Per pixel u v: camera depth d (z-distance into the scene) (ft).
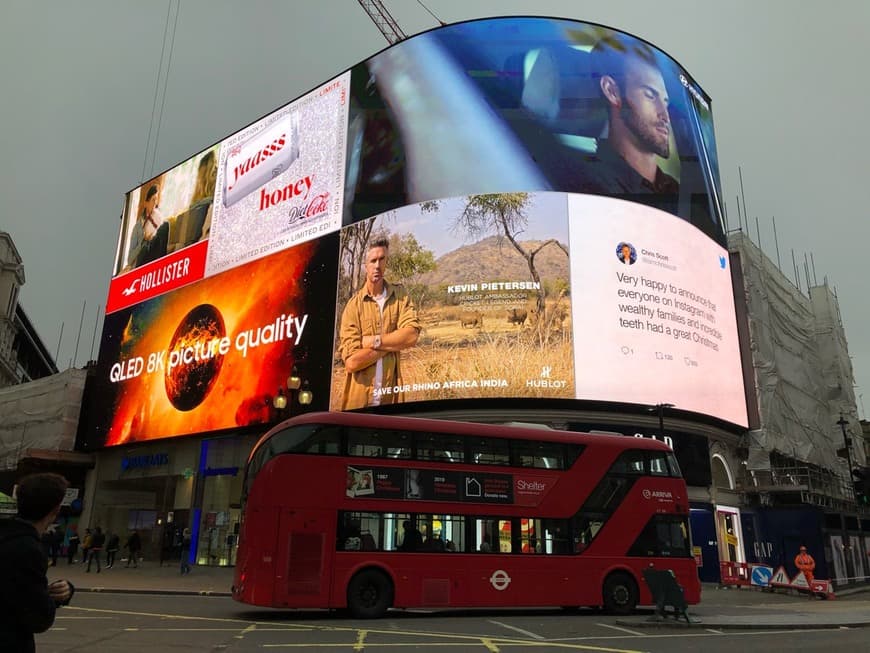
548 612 65.41
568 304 114.52
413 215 124.98
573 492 63.26
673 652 38.60
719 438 125.70
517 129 124.57
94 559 150.41
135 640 39.27
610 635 46.93
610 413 112.68
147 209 181.57
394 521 57.21
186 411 149.79
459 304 117.08
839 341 196.75
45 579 12.30
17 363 345.51
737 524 126.93
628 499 64.95
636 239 121.49
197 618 52.90
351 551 55.36
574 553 61.62
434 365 115.55
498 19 132.57
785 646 41.75
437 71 132.26
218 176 164.96
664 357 117.39
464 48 131.85
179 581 97.40
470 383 112.68
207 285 156.35
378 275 125.49
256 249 148.46
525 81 127.95
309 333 131.85
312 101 148.77
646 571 56.54
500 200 120.57
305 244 138.72
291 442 56.65
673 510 66.23
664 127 132.87
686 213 130.52
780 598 87.97
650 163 128.06
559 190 120.47
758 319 144.56
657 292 120.37
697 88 149.59
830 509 137.08
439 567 57.16
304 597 53.31
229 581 99.14
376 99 137.80
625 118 128.57
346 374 124.06
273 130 154.92
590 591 61.11
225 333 147.95
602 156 124.26
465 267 118.62
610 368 112.98
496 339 114.01
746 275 146.61
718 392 123.65
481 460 61.26
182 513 146.92
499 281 116.47
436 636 44.42
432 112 129.80
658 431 115.44
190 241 165.27
